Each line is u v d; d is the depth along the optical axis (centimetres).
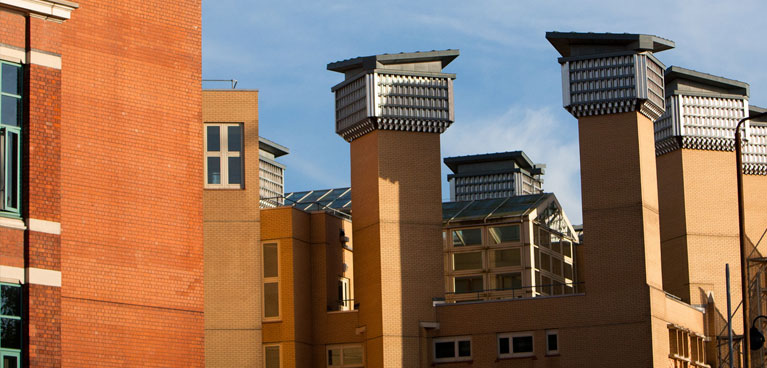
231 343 6444
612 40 6662
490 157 9644
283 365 6588
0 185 3744
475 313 6650
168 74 4400
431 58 6919
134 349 4116
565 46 6831
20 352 3691
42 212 3781
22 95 3828
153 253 4231
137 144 4262
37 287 3734
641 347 6309
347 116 6925
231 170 6575
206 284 6488
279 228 6762
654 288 6425
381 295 6556
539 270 7556
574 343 6456
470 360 6594
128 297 4134
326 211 7038
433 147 6838
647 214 6525
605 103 6606
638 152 6531
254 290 6519
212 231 6525
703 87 7594
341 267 7069
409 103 6800
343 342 6744
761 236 7538
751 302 7256
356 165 6894
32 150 3791
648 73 6644
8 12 3831
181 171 4369
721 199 7512
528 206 7725
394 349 6512
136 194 4225
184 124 4416
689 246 7394
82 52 4175
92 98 4169
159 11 4425
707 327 7212
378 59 6788
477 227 7638
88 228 4072
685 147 7494
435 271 6706
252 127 6588
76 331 3969
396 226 6669
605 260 6494
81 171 4091
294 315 6644
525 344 6569
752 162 7738
